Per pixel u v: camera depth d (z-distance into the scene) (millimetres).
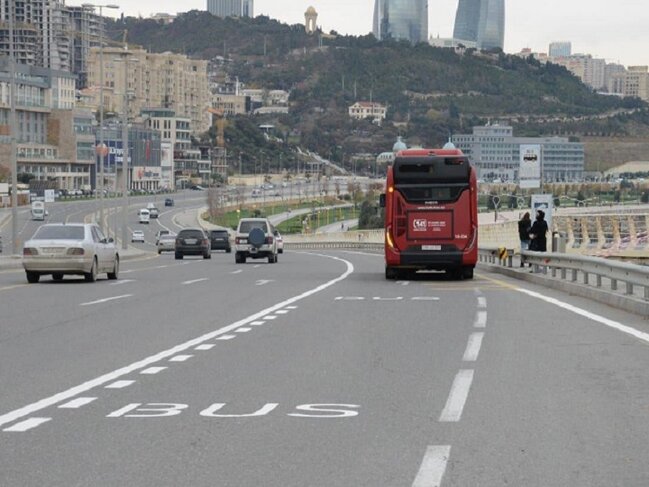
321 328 21516
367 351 17625
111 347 18250
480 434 10617
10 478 8719
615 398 12828
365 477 8781
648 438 10398
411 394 13172
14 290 33406
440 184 39094
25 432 10680
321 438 10414
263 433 10664
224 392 13312
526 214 43969
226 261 65938
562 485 8500
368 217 196500
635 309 24656
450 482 8594
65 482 8586
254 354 17234
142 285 36438
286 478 8750
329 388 13656
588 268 30906
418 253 39219
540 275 38281
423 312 25375
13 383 14117
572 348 17922
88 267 37219
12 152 60562
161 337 19859
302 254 85562
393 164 39344
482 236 86500
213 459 9453
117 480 8656
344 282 38781
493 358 16656
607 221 74062
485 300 29328
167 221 194625
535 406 12258
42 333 20641
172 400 12695
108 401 12617
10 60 61250
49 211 191000
